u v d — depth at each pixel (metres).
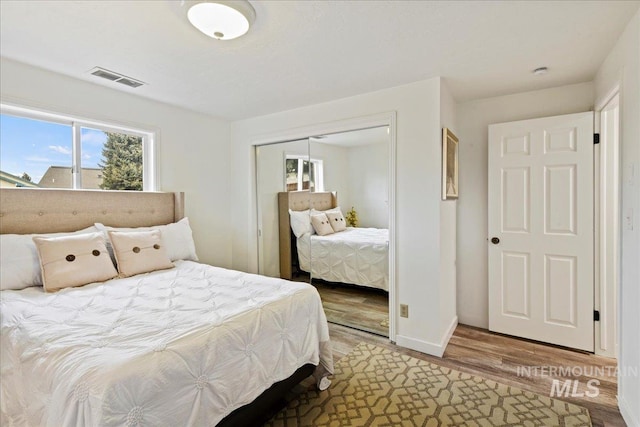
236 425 1.45
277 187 3.62
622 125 1.79
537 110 2.77
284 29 1.75
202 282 2.15
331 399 1.93
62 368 1.12
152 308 1.65
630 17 1.65
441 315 2.51
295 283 2.12
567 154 2.58
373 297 3.02
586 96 2.58
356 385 2.08
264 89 2.71
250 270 3.72
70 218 2.43
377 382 2.11
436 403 1.89
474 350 2.57
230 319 1.50
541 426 1.69
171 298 1.82
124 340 1.28
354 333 2.91
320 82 2.55
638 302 1.57
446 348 2.61
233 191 3.85
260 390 1.54
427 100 2.50
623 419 1.74
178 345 1.26
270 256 3.73
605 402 1.89
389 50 2.02
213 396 1.32
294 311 1.82
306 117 3.20
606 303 2.47
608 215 2.46
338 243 3.23
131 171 2.97
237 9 1.49
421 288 2.55
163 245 2.65
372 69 2.30
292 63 2.20
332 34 1.81
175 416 1.16
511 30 1.78
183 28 1.74
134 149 2.99
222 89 2.70
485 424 1.71
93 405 0.98
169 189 3.17
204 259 3.54
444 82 2.54
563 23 1.71
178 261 2.83
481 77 2.47
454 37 1.86
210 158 3.59
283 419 1.75
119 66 2.25
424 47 1.98
